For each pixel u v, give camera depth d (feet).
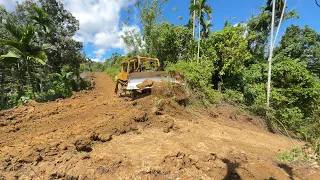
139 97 33.81
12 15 57.88
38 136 18.15
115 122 21.21
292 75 45.60
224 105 38.47
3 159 13.14
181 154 14.32
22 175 11.88
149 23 67.31
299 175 13.34
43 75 58.03
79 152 14.78
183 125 22.94
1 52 51.31
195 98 34.45
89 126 20.57
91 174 11.95
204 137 19.71
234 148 17.43
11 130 20.03
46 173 12.00
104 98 43.01
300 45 72.18
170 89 31.32
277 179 12.56
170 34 59.11
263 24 68.08
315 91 42.19
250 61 60.85
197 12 54.24
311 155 16.31
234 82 50.34
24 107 31.17
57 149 14.84
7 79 54.60
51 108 30.63
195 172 12.47
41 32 54.44
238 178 12.23
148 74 33.37
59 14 67.92
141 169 12.48
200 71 40.63
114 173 12.16
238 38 49.01
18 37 43.78
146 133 19.52
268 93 38.55
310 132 20.83
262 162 14.71
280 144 21.75
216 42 51.39
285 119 36.58
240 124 31.19
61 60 68.49
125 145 16.43
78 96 46.60
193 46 55.06
